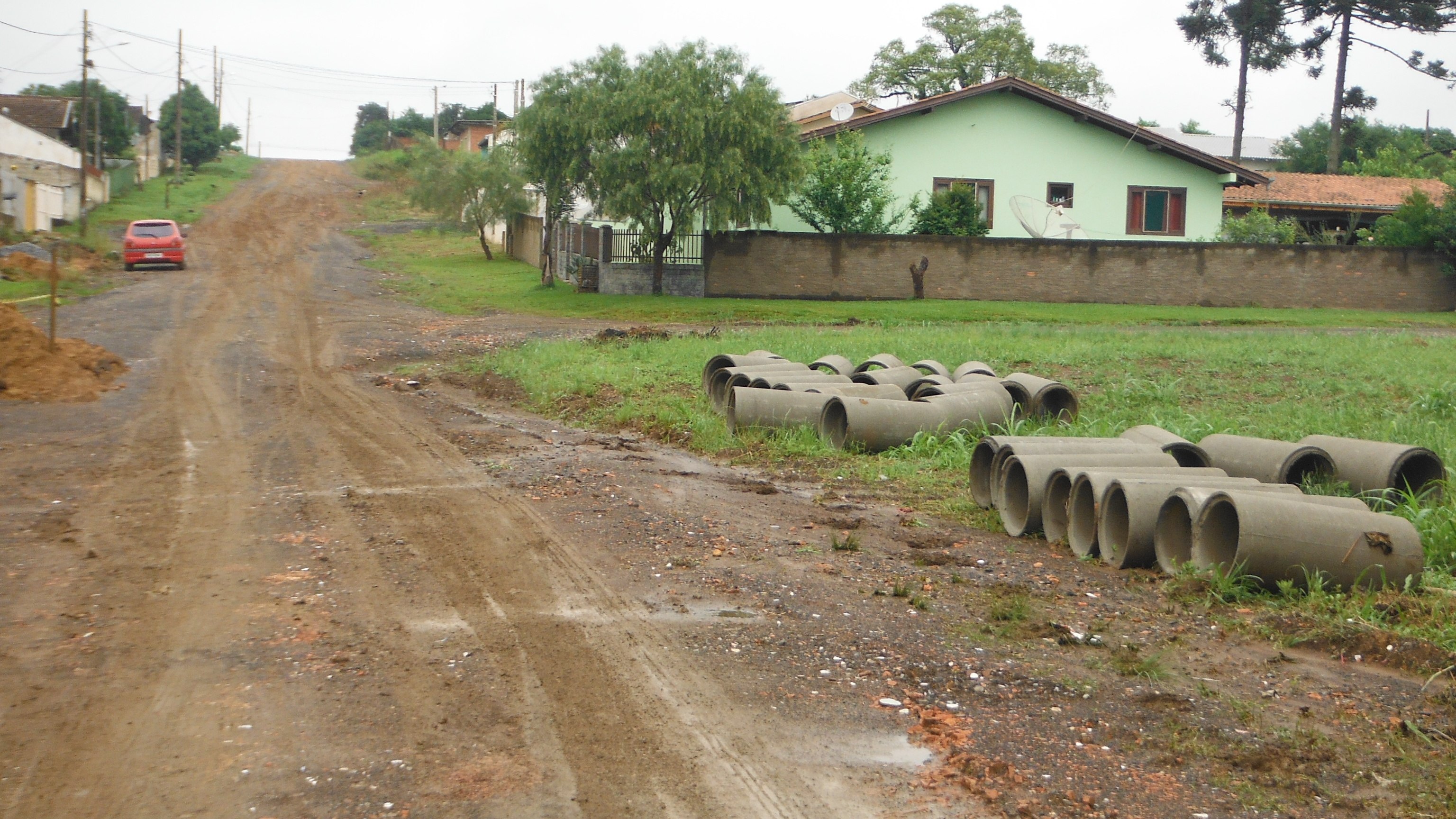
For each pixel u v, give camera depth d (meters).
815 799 4.49
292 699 5.30
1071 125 35.38
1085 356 18.89
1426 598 7.00
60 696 5.27
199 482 10.12
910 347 19.70
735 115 27.89
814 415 12.65
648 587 7.23
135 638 6.07
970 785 4.62
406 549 7.96
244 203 60.59
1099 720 5.33
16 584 6.97
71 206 46.22
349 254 42.22
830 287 31.83
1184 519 8.08
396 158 82.38
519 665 5.82
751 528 8.92
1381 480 9.09
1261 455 9.88
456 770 4.62
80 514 8.84
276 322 23.23
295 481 10.20
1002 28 56.81
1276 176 45.72
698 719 5.22
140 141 75.75
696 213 30.81
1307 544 7.17
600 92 28.12
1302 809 4.48
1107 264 33.00
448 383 17.09
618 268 30.84
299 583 7.11
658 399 14.99
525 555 7.86
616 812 4.33
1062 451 9.44
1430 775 4.78
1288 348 20.56
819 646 6.25
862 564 7.98
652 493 10.02
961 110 34.94
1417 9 47.91
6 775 4.48
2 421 12.95
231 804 4.29
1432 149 71.62
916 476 11.18
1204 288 33.34
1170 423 12.39
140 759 4.65
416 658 5.87
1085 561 8.23
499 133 52.81
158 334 20.72
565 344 20.16
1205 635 6.64
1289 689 5.77
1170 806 4.49
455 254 44.41
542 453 11.84
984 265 32.56
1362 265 33.72
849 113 34.53
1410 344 21.75
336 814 4.24
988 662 6.07
